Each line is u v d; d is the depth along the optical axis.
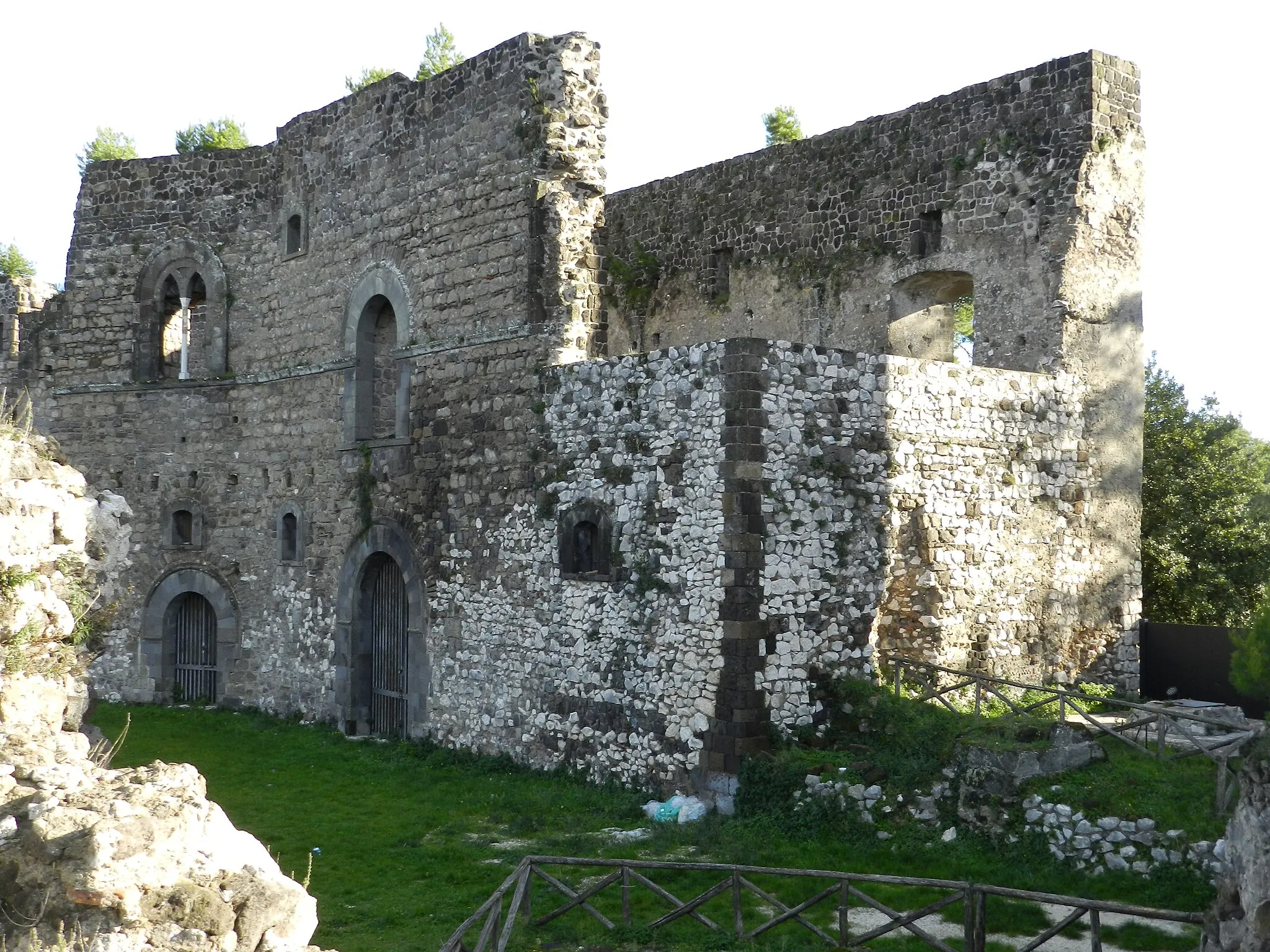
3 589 9.04
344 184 22.52
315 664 22.55
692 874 12.85
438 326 20.31
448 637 19.75
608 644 16.83
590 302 18.89
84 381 26.12
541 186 18.77
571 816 15.40
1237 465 26.75
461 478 19.66
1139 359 20.00
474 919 9.61
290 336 23.56
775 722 15.29
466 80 20.12
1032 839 12.84
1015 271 20.00
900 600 16.73
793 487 15.66
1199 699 20.14
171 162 25.56
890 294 21.77
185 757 19.38
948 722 14.43
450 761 18.83
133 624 25.20
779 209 23.95
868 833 13.66
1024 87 20.23
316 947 7.52
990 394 17.94
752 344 15.41
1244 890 7.91
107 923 6.72
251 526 24.08
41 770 7.69
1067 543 18.84
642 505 16.48
